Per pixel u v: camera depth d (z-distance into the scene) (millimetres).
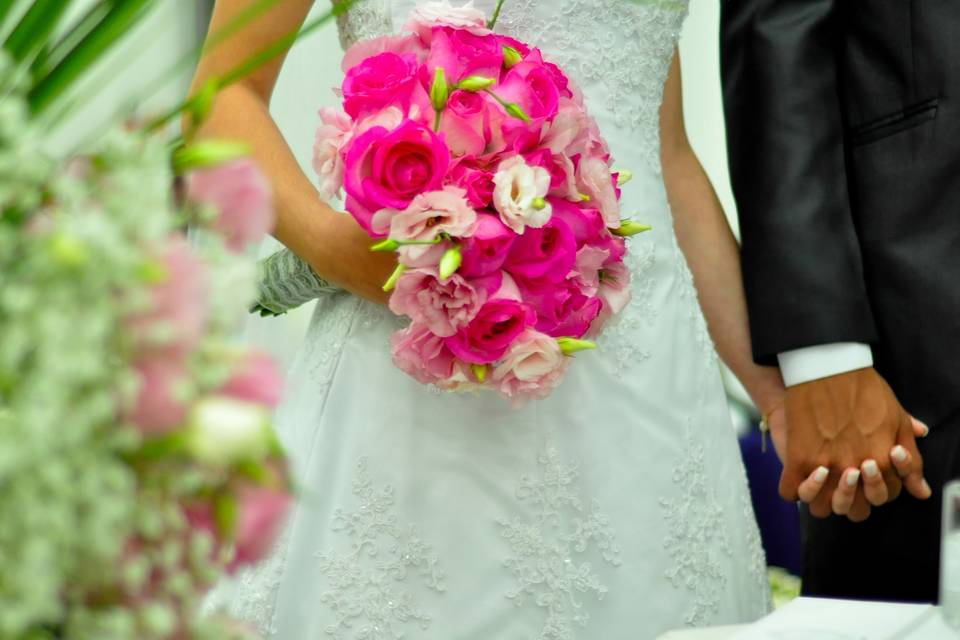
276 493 662
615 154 1918
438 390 1802
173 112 686
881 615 1307
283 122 2494
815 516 2518
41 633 609
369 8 1793
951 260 2293
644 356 1928
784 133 2316
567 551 1824
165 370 600
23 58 681
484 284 1410
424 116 1432
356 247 1633
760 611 2084
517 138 1429
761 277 2295
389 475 1791
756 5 2389
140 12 693
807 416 2270
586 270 1494
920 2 2324
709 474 2000
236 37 1751
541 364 1444
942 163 2297
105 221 588
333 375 1849
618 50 1915
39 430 554
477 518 1791
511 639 1786
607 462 1862
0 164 606
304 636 1777
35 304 571
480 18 1513
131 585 617
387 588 1773
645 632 1859
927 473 2314
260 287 1807
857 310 2236
